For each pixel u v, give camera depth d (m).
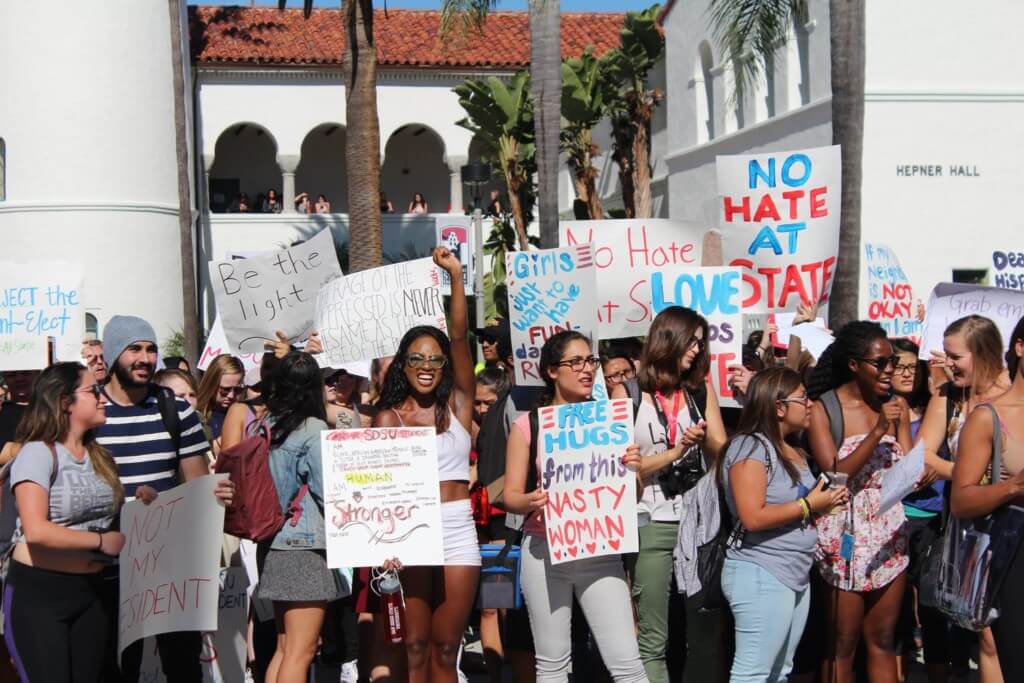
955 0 19.77
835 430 6.60
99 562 5.96
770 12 15.24
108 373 6.61
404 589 6.46
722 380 8.25
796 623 6.27
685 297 8.34
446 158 33.62
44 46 26.69
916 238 19.83
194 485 6.22
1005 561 5.31
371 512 6.23
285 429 6.47
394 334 8.83
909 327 10.77
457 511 6.57
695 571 6.37
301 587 6.34
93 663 5.99
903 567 6.57
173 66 27.81
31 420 5.88
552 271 8.11
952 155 19.88
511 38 34.53
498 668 7.84
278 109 32.53
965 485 5.46
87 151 26.88
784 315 11.16
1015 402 5.52
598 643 6.35
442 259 6.95
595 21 37.31
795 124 21.55
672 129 27.61
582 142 25.53
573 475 6.25
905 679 7.94
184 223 26.86
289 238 32.41
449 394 6.66
